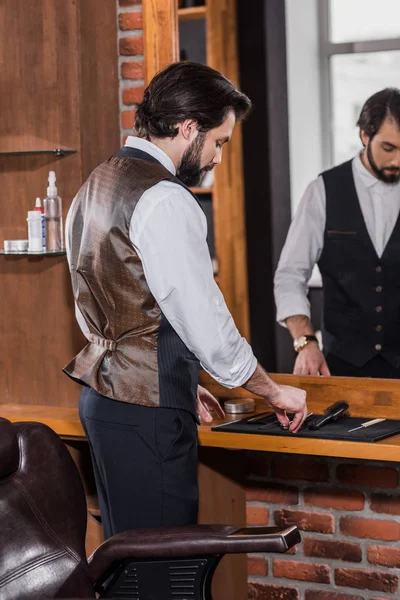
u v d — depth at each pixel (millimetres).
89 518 3293
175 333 2607
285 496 3428
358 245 3297
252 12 3518
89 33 3371
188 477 2650
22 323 3537
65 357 3479
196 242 2531
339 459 3326
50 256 3455
